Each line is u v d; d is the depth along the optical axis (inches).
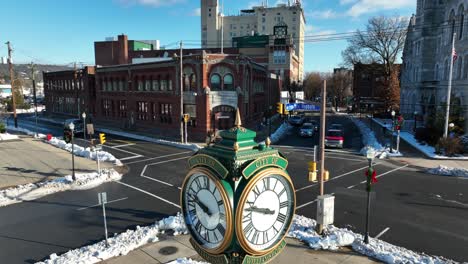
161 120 1722.4
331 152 1237.7
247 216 183.3
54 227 561.6
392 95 2517.2
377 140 1489.9
